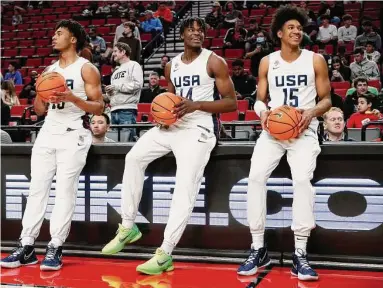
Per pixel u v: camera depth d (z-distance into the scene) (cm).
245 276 304
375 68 861
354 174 317
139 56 762
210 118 326
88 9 1448
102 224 358
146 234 351
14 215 373
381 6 1166
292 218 307
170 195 346
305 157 297
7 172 373
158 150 324
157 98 312
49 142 331
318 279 295
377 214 314
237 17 1205
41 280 298
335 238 321
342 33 1054
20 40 1351
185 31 324
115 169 355
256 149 309
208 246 341
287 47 312
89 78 333
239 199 336
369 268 311
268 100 351
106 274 310
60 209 325
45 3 1566
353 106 626
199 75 323
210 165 340
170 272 313
